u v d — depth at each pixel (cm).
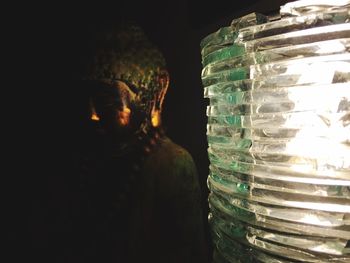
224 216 29
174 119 56
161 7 55
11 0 52
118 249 44
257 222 25
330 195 22
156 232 43
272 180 23
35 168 48
